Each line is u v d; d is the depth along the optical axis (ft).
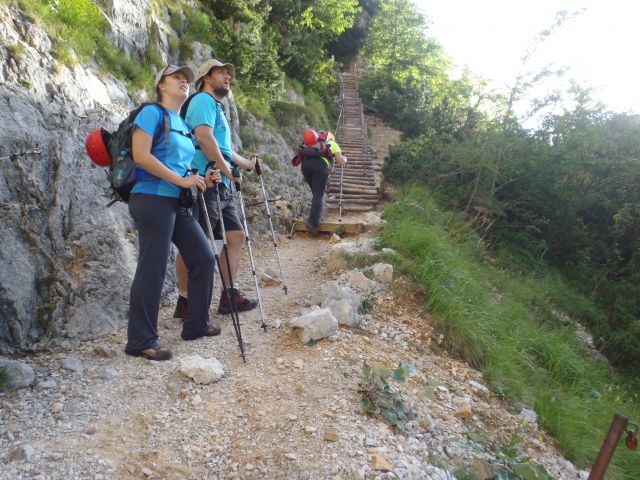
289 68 60.08
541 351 18.01
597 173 37.50
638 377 25.82
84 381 9.25
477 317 15.79
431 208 28.14
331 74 83.46
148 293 10.18
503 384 13.19
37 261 11.04
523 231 33.42
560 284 30.94
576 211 37.45
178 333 11.91
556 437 12.01
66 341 10.85
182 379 9.45
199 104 11.77
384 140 62.80
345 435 8.21
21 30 13.35
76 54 15.67
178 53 26.61
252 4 46.11
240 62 37.76
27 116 11.89
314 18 71.20
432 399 10.53
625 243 37.45
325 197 32.83
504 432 10.79
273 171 29.09
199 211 12.35
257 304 14.14
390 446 8.27
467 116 46.44
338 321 12.79
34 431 7.62
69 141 12.78
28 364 9.66
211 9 40.96
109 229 12.92
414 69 94.79
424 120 67.67
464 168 33.58
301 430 8.25
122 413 8.32
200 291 11.23
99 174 13.42
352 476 7.34
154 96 20.42
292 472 7.31
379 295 15.03
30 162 11.55
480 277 22.26
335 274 16.93
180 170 10.20
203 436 7.94
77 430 7.75
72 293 11.39
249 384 9.52
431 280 16.28
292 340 11.63
